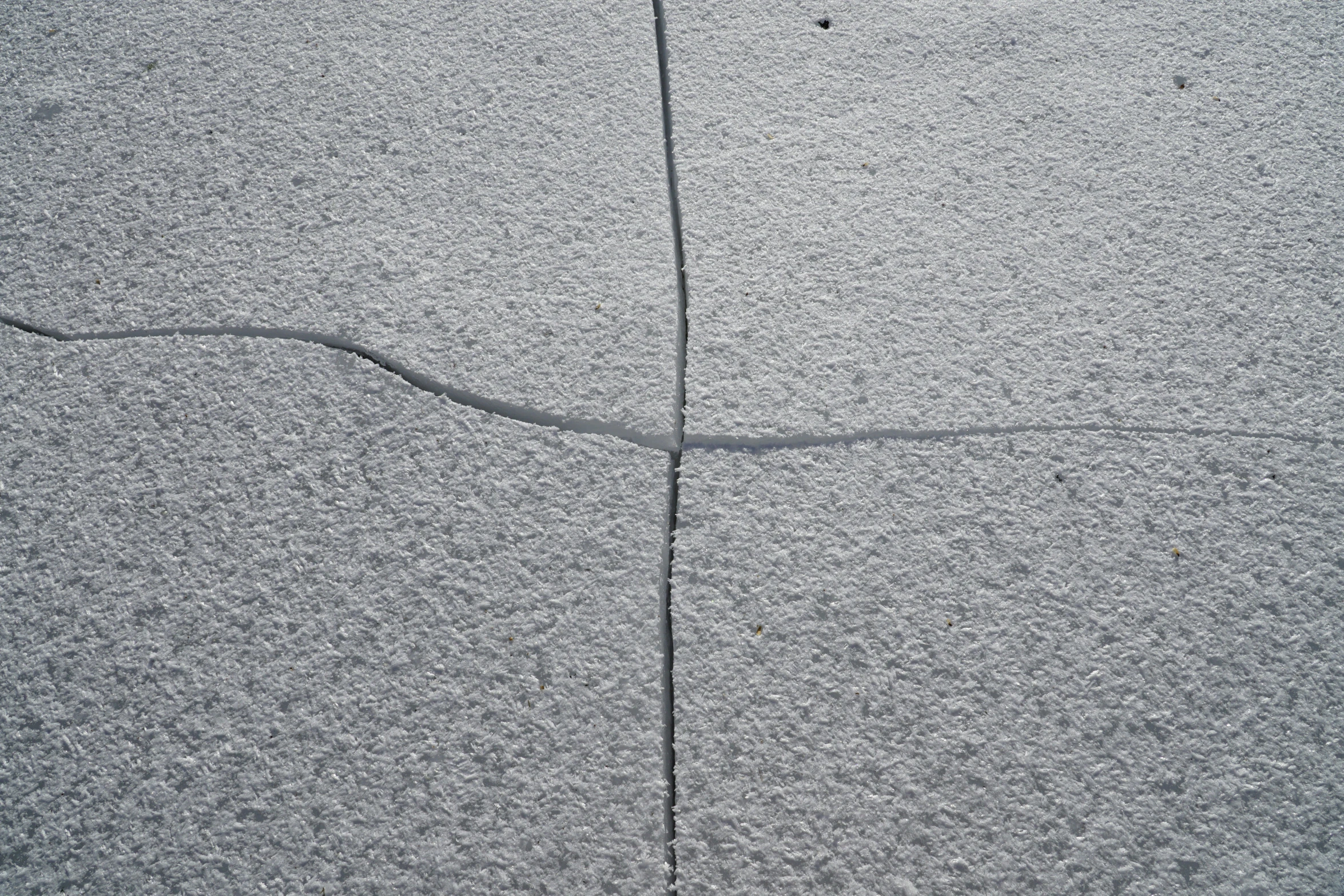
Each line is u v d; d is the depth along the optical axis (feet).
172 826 4.43
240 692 4.63
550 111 5.90
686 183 5.66
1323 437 5.07
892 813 4.43
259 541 4.89
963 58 6.06
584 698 4.60
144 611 4.77
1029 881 4.34
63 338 5.34
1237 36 6.14
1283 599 4.76
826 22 6.20
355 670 4.66
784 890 4.33
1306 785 4.47
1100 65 6.04
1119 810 4.43
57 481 5.02
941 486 4.97
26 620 4.75
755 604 4.75
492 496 4.97
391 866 4.37
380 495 4.98
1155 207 5.60
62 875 4.37
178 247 5.55
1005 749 4.52
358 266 5.48
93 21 6.31
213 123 5.91
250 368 5.25
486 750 4.53
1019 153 5.75
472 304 5.38
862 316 5.33
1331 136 5.80
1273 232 5.53
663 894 4.33
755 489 4.97
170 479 5.02
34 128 5.92
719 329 5.31
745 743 4.53
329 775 4.50
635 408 5.14
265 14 6.31
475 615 4.75
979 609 4.74
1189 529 4.89
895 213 5.58
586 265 5.47
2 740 4.56
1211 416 5.11
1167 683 4.62
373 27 6.23
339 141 5.83
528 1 6.32
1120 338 5.28
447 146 5.81
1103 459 5.02
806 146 5.77
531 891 4.33
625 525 4.91
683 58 6.06
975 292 5.39
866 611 4.74
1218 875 4.35
